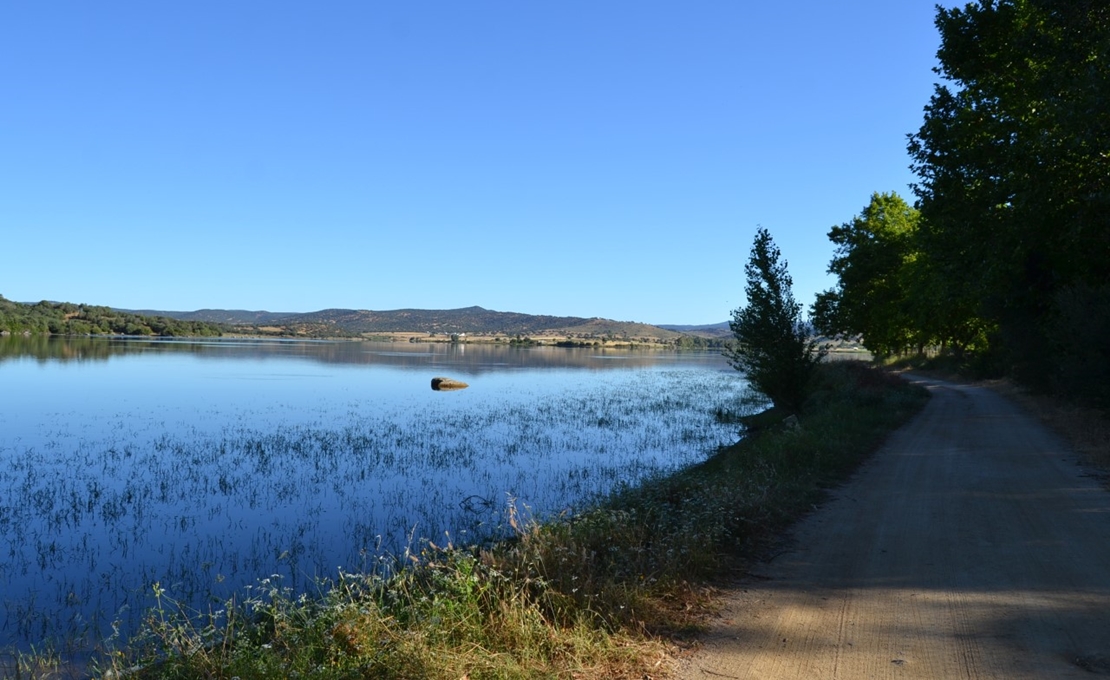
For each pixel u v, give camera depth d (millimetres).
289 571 9906
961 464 13766
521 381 55156
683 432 25484
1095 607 6035
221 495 14914
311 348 131250
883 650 5293
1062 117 17578
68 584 9500
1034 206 20250
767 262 22234
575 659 4945
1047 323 23891
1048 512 9609
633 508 9258
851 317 52688
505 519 11891
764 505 9562
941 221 24469
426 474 17312
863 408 22953
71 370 54719
